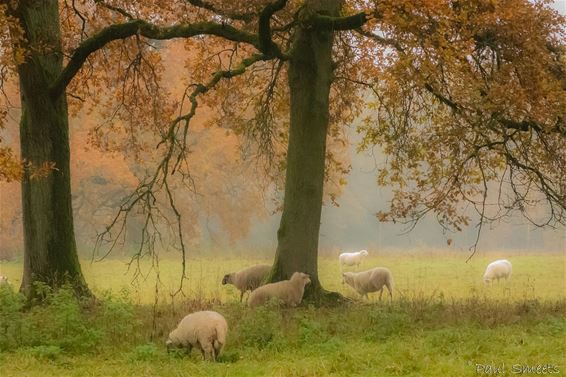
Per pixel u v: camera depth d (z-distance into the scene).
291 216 29.78
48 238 28.27
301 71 29.94
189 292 38.84
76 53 27.73
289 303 27.09
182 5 34.34
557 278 51.94
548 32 27.03
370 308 25.61
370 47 33.69
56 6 28.73
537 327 21.72
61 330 20.30
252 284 33.91
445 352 18.03
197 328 18.36
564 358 17.03
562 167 27.50
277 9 26.55
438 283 47.78
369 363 16.92
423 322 23.31
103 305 23.98
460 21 24.02
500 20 25.97
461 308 26.34
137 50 35.47
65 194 28.69
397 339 20.25
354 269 60.34
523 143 27.89
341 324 22.69
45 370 17.39
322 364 16.73
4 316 20.75
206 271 58.22
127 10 34.03
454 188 29.17
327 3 29.06
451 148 28.86
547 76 26.62
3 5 23.22
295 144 30.02
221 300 31.78
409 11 22.97
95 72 39.44
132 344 20.36
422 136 31.22
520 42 26.23
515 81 25.89
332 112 37.56
